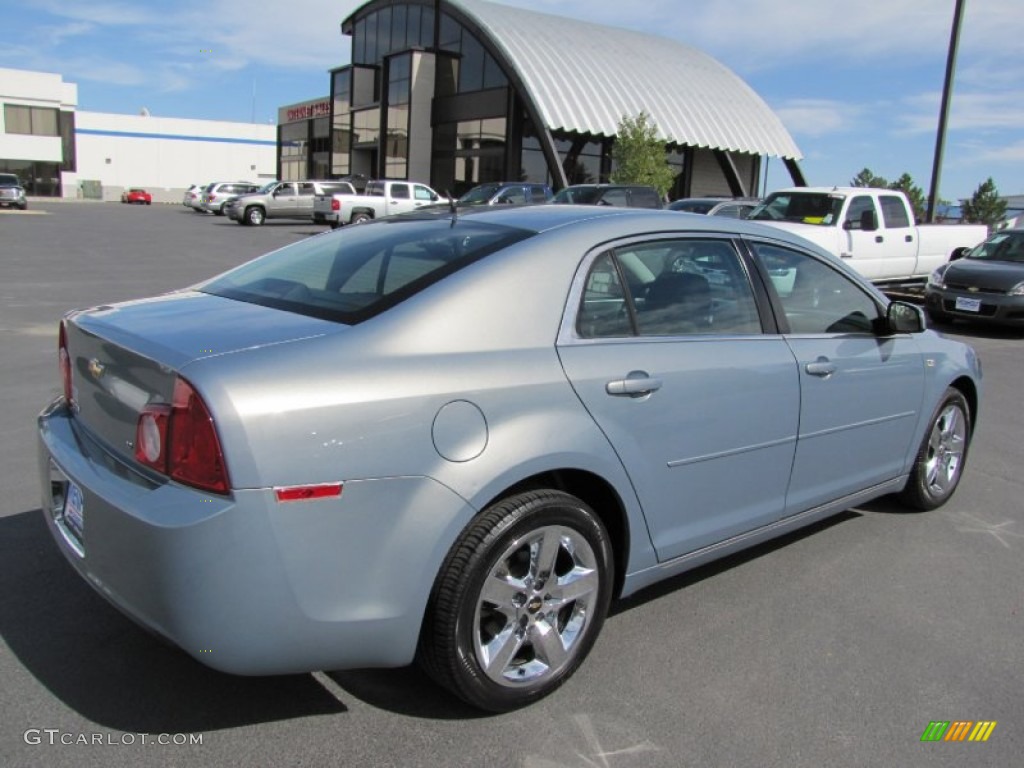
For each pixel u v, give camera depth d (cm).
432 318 278
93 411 289
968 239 1669
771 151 4528
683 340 338
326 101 6162
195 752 264
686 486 336
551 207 371
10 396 684
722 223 376
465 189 4144
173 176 8256
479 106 3994
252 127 8581
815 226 1400
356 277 312
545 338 296
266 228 3328
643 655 334
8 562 386
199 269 1766
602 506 322
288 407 242
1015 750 284
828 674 326
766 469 370
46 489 305
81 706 285
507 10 4228
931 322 1373
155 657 316
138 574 245
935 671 331
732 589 396
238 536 234
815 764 272
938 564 433
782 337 379
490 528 271
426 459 259
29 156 6744
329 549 246
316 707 291
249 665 246
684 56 4759
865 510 512
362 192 3450
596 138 3953
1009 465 609
